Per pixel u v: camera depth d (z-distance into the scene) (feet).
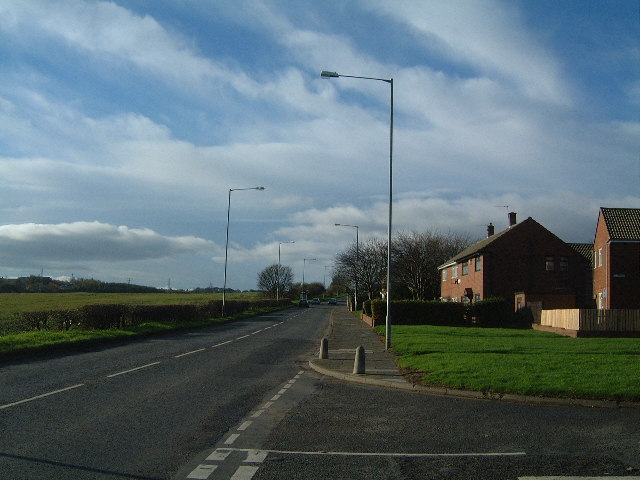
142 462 22.03
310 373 50.42
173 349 69.87
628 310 92.48
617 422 30.17
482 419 30.94
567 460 22.82
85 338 73.82
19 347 60.95
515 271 140.46
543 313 113.91
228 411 32.35
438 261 239.71
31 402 33.91
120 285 384.68
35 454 22.88
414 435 27.14
